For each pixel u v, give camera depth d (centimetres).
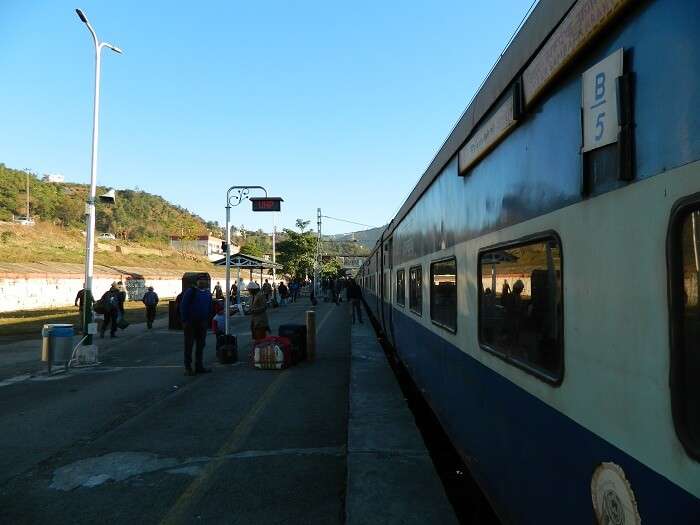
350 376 945
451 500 534
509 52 336
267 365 1080
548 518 277
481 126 410
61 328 1087
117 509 461
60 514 452
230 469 548
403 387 1020
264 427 692
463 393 478
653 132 190
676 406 175
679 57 178
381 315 1667
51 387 954
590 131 234
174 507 463
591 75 234
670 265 179
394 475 483
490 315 391
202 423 714
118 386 955
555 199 272
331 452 595
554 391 268
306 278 6266
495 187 380
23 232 5669
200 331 1055
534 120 303
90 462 574
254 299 1198
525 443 311
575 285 247
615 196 214
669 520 177
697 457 165
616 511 209
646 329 192
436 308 629
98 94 1304
